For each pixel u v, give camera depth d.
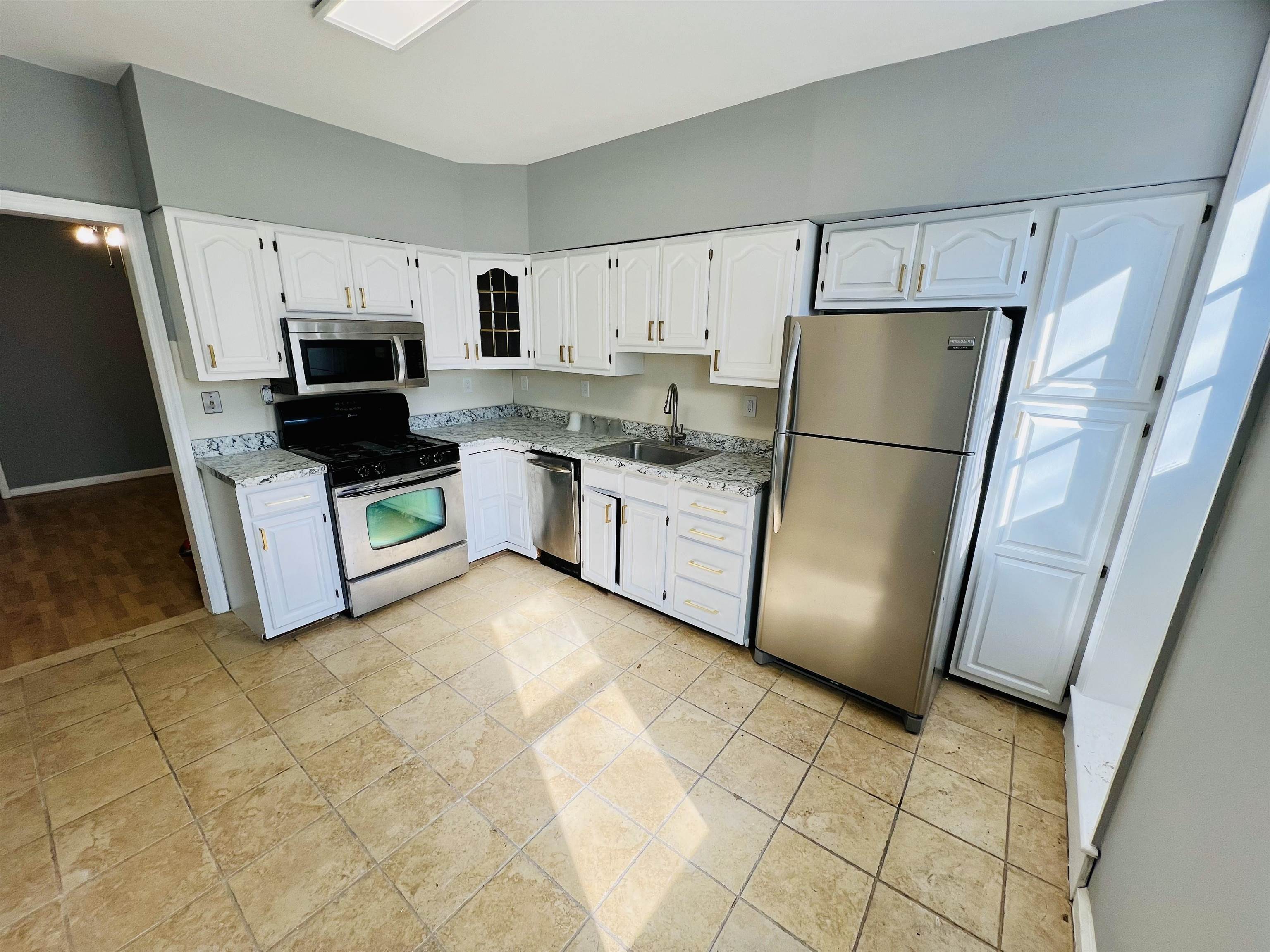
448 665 2.50
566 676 2.44
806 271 2.40
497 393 4.18
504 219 3.44
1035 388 2.00
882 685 2.16
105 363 5.10
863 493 2.07
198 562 2.80
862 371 1.99
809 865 1.59
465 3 1.61
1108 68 1.69
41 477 4.89
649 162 2.79
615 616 2.96
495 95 2.37
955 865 1.59
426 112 2.56
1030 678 2.21
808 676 2.44
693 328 2.77
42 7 1.69
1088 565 2.01
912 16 1.71
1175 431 1.73
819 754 2.00
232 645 2.62
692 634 2.80
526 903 1.47
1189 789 1.00
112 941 1.36
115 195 2.29
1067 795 1.81
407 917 1.43
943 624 2.07
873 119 2.11
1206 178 1.62
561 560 3.45
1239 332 1.60
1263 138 1.46
